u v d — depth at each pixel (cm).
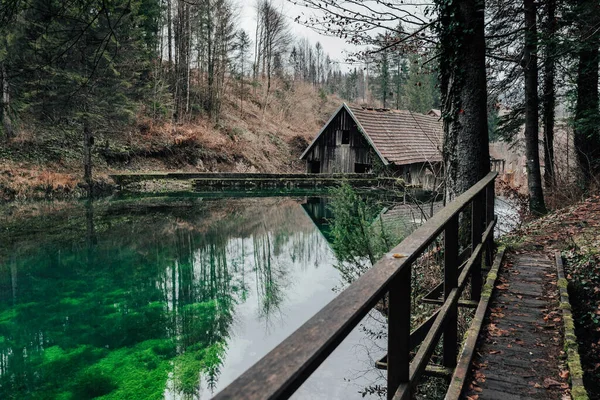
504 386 305
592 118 1024
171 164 2828
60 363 654
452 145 605
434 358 487
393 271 160
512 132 1377
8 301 898
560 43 950
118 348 708
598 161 1107
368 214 714
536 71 1065
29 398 554
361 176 2531
